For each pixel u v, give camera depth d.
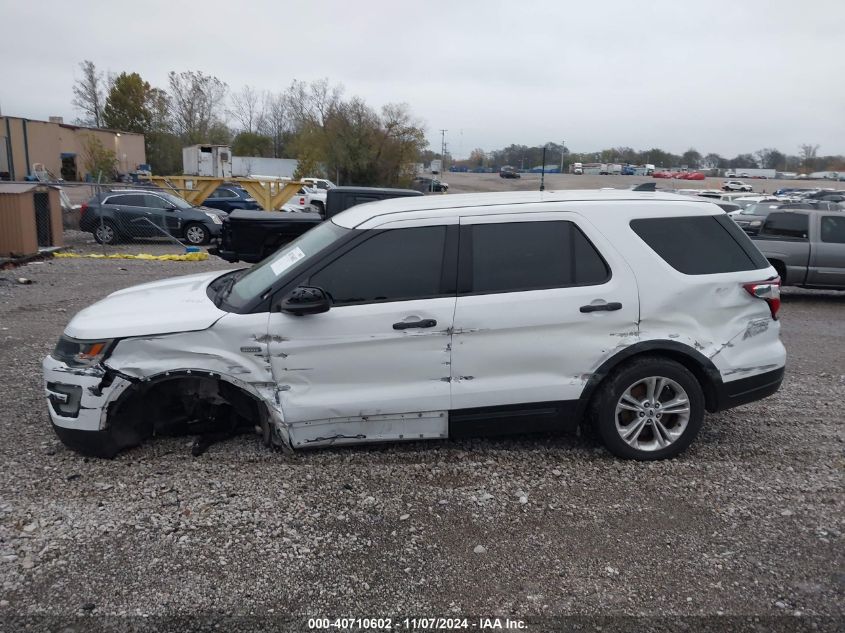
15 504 4.05
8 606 3.15
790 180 95.00
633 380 4.66
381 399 4.45
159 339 4.36
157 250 19.58
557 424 4.70
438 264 4.52
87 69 74.25
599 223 4.66
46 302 10.83
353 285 4.45
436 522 3.94
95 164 44.28
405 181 55.16
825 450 5.11
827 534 3.87
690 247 4.78
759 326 4.89
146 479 4.38
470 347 4.49
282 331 4.35
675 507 4.16
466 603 3.23
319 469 4.56
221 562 3.51
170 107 73.69
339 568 3.48
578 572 3.48
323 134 56.09
